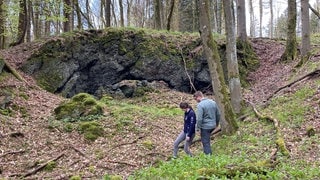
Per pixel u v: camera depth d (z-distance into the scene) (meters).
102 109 13.45
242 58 22.19
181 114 15.80
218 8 37.78
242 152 8.61
